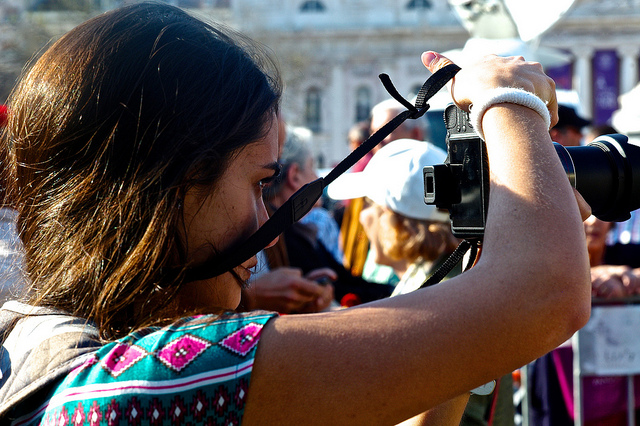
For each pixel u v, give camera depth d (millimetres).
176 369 671
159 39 792
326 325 682
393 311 681
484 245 705
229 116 780
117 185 762
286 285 2406
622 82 42281
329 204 6348
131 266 737
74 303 784
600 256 2691
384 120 4137
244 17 32188
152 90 767
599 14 41781
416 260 2039
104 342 733
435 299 680
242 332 686
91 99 773
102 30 814
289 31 44094
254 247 782
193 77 780
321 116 44688
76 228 774
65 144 778
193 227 776
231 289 833
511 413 1914
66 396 684
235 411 659
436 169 851
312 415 658
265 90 823
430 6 44688
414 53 44375
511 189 705
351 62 44750
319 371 661
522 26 3689
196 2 15625
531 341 658
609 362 2459
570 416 2598
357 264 3279
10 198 880
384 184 2047
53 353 724
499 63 801
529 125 738
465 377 662
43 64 833
